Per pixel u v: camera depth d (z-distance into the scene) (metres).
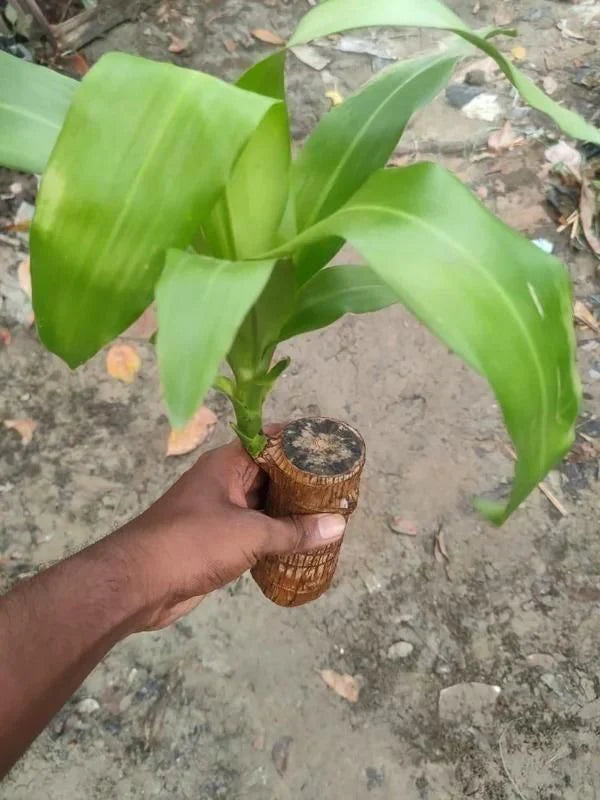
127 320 0.27
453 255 0.26
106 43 1.07
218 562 0.44
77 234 0.26
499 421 0.75
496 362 0.26
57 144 0.25
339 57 1.08
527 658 0.63
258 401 0.42
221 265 0.26
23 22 0.99
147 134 0.26
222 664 0.62
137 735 0.60
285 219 0.35
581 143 0.95
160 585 0.41
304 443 0.47
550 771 0.58
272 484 0.49
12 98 0.32
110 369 0.78
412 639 0.64
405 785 0.58
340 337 0.81
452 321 0.25
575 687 0.61
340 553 0.67
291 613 0.65
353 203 0.29
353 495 0.48
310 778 0.58
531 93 0.30
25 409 0.76
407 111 0.36
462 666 0.62
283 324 0.38
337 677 0.62
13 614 0.36
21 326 0.80
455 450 0.73
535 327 0.26
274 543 0.46
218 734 0.60
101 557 0.40
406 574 0.67
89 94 0.26
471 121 0.99
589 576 0.66
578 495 0.70
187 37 1.09
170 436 0.74
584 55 1.07
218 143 0.26
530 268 0.27
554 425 0.27
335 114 0.37
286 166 0.32
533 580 0.66
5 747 0.33
